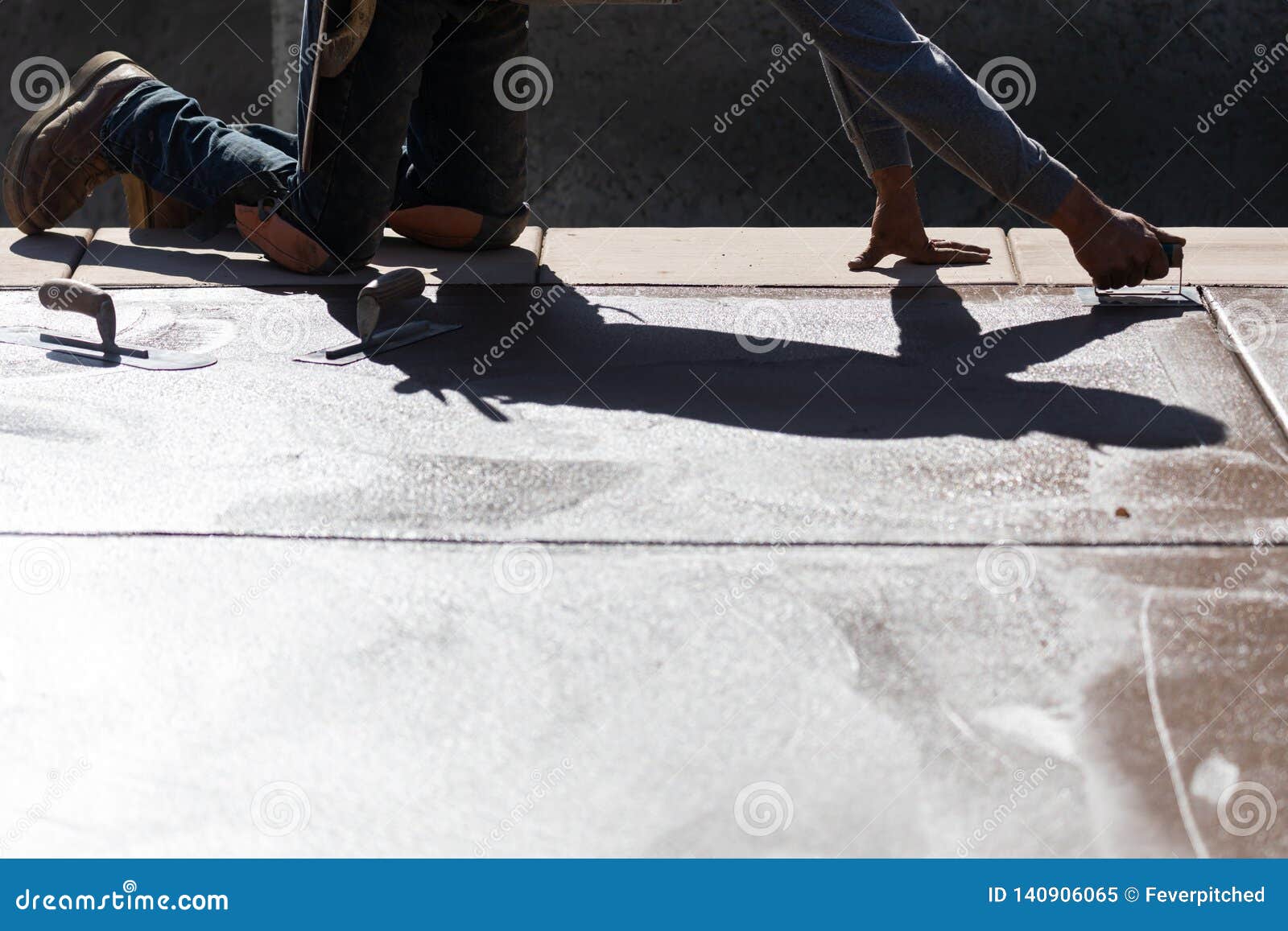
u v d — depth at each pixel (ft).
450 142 11.00
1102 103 19.31
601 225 20.35
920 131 9.15
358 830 4.61
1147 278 9.61
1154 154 19.51
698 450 7.59
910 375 8.70
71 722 5.14
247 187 11.07
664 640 5.69
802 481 7.17
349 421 8.01
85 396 8.37
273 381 8.68
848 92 10.18
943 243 11.15
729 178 19.98
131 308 10.08
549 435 7.80
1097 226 9.37
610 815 4.67
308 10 10.07
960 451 7.53
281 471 7.30
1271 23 18.86
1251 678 5.38
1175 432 7.72
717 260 11.27
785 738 5.06
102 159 11.64
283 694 5.32
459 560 6.34
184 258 11.32
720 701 5.28
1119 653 5.56
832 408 8.18
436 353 9.23
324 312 10.03
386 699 5.29
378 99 10.05
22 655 5.55
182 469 7.30
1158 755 4.95
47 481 7.12
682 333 9.57
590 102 19.86
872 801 4.73
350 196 10.43
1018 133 9.18
